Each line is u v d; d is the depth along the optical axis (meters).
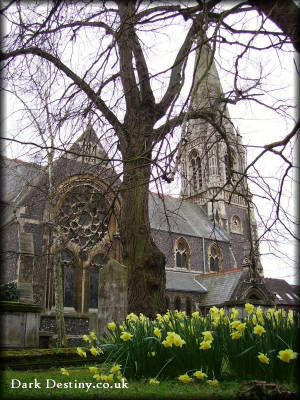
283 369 4.44
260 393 3.79
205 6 6.61
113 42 7.41
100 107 9.45
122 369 5.16
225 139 10.41
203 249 40.31
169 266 37.03
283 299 44.66
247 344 4.74
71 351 9.88
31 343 13.05
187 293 34.53
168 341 4.80
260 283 33.59
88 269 27.98
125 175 9.12
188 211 44.81
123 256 9.45
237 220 48.03
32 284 23.12
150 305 8.91
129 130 9.67
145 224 9.26
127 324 5.80
